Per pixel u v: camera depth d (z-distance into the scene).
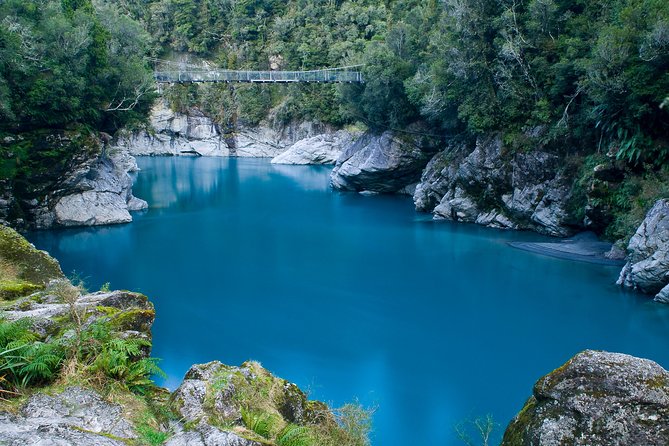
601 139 25.75
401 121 43.47
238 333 17.84
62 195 33.25
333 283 22.95
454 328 18.08
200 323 18.70
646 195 21.81
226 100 85.38
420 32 43.28
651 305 19.14
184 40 94.69
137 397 6.02
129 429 5.28
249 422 6.03
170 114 85.25
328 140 73.19
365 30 79.75
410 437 11.96
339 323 18.67
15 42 28.77
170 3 95.38
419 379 14.66
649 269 19.16
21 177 31.00
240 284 22.97
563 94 28.41
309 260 26.45
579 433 5.45
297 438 6.06
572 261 24.45
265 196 46.47
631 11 22.11
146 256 27.31
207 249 28.72
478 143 32.56
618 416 5.39
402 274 23.97
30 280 11.17
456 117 35.97
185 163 74.31
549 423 5.62
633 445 5.24
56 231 32.59
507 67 30.67
